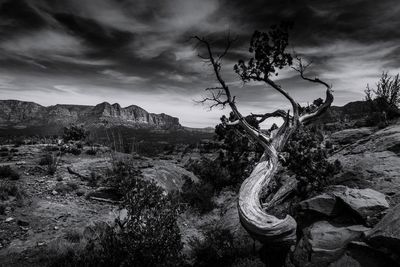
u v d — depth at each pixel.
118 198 14.30
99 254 7.70
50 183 15.14
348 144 14.87
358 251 6.03
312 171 10.23
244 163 19.47
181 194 15.64
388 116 17.62
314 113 11.83
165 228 7.99
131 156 23.58
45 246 8.68
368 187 8.64
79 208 12.70
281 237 7.71
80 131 31.06
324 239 6.86
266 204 11.07
